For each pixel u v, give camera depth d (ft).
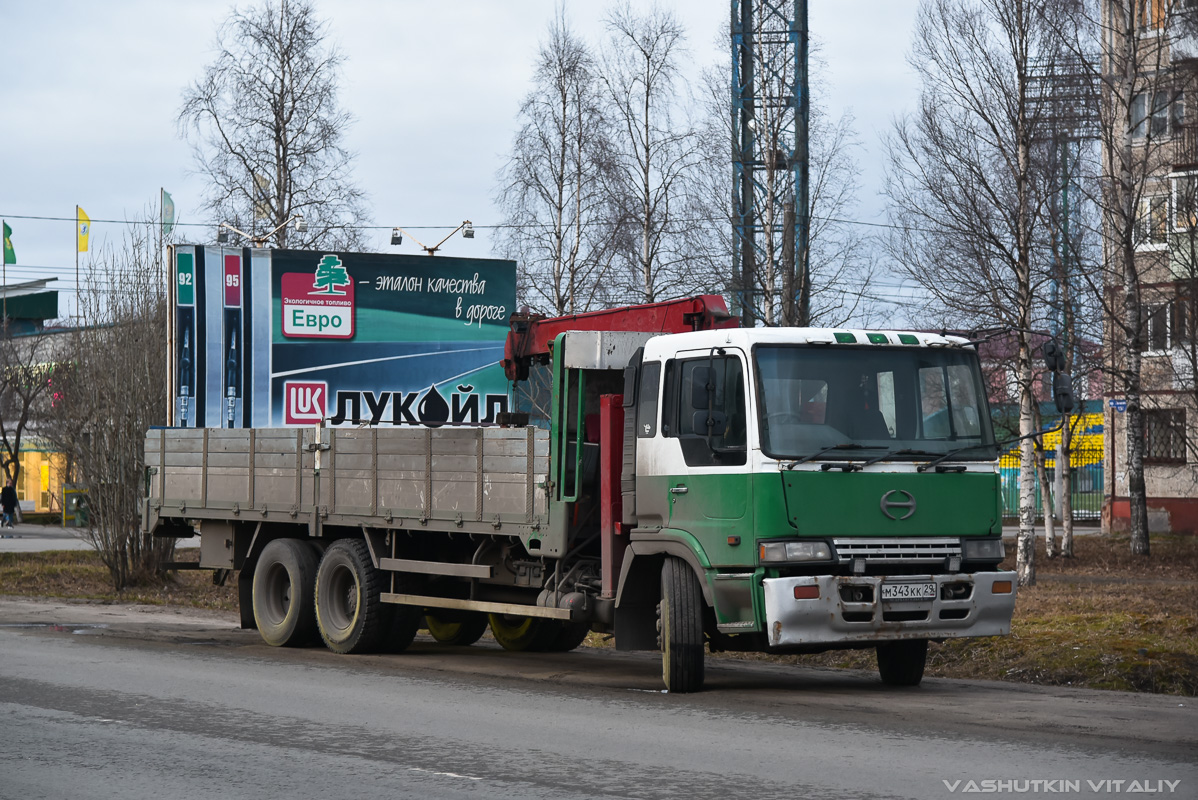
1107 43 96.68
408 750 32.99
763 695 43.50
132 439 97.60
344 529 60.80
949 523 42.45
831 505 41.27
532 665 54.34
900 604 40.96
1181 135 96.58
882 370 43.06
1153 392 110.42
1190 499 139.13
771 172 121.08
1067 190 93.71
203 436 67.62
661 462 44.68
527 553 52.29
